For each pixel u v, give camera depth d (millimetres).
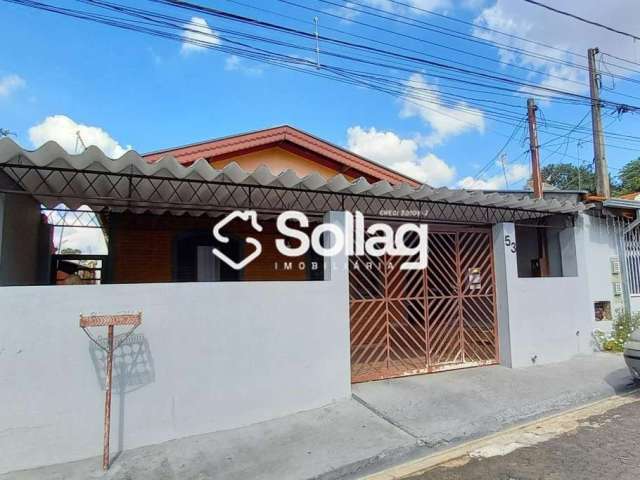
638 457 3965
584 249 8523
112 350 4016
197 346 4676
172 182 5727
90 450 4094
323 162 10062
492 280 7656
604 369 7109
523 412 5238
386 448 4238
